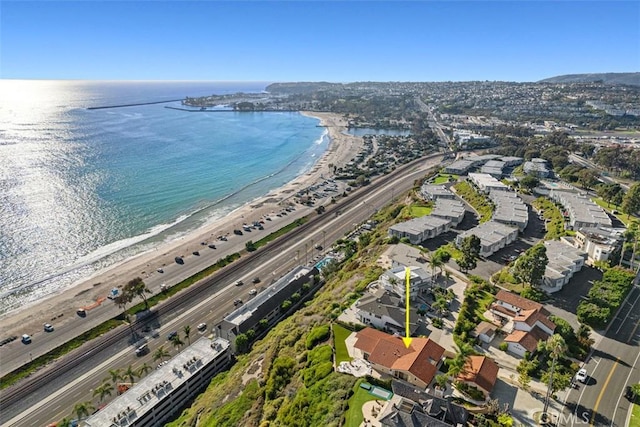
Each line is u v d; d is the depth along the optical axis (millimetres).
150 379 110062
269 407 92562
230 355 126312
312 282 165000
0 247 194000
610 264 157875
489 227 187750
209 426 91188
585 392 92500
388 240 182500
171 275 177750
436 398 82312
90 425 95000
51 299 158625
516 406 87500
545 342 101375
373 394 87625
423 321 118375
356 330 114438
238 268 183250
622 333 116688
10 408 107812
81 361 125188
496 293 135750
